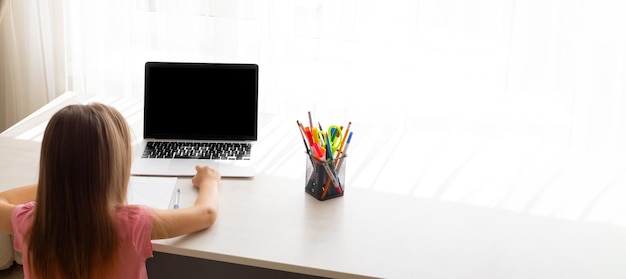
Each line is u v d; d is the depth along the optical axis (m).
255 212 1.74
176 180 1.88
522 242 1.65
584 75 2.89
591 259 1.59
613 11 2.78
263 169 1.98
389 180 1.93
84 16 3.15
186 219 1.59
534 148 2.14
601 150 2.97
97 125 1.45
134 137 2.10
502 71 2.94
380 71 3.04
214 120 2.09
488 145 2.16
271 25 3.00
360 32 2.98
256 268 2.15
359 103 3.11
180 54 3.11
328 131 1.82
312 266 1.52
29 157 2.01
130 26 3.10
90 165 1.44
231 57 3.08
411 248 1.60
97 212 1.46
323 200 1.81
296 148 2.12
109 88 3.25
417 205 1.80
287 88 3.13
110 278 1.52
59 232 1.46
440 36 2.94
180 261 2.16
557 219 1.76
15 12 3.18
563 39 2.85
